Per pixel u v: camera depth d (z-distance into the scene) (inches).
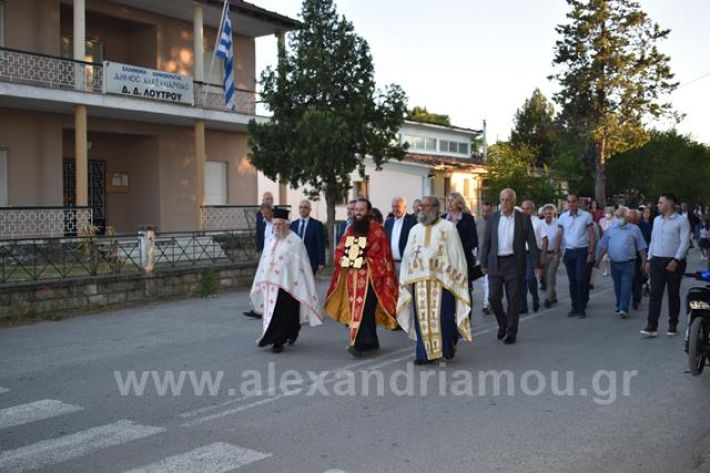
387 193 1385.3
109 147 871.7
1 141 719.1
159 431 232.1
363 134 705.0
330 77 710.5
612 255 472.7
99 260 549.0
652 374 307.9
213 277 603.8
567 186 1712.6
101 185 862.5
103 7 808.3
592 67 1501.0
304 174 700.0
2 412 256.8
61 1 764.6
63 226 724.0
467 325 331.3
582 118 1546.5
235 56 967.6
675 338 394.3
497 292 388.5
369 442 218.8
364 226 355.6
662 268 394.6
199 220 842.8
